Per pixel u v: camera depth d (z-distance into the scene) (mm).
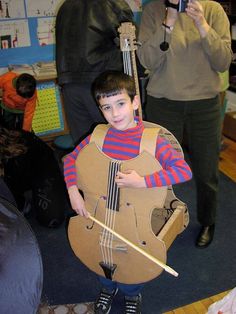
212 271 1749
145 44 1454
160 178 1102
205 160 1676
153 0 1616
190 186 2459
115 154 1172
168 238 1264
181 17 1427
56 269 1795
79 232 1335
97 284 1697
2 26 2879
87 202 1261
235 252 1866
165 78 1512
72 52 1520
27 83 2236
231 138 3102
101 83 1113
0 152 1885
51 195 2025
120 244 1257
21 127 2363
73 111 1720
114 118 1114
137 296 1498
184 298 1603
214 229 1989
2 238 727
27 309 729
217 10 1460
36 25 2969
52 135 3180
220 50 1399
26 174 2018
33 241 750
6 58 2998
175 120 1600
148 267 1258
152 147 1131
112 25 1475
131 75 1273
